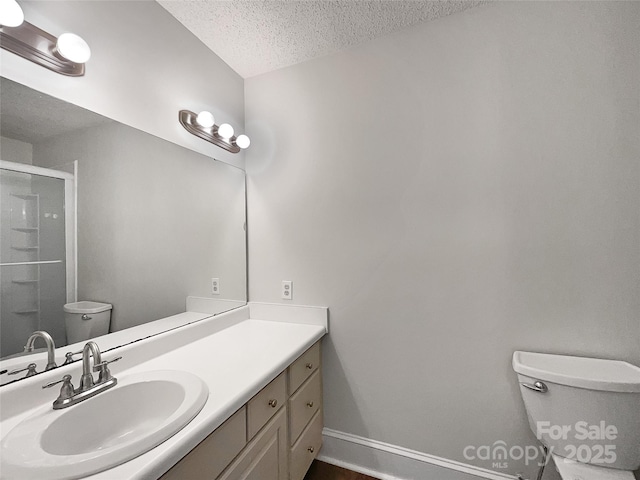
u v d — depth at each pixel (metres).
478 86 1.41
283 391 1.26
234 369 1.13
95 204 1.12
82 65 1.06
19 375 0.87
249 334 1.57
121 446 0.65
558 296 1.28
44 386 0.88
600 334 1.22
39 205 0.96
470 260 1.42
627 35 1.19
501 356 1.36
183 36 1.53
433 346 1.49
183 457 0.74
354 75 1.67
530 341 1.32
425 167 1.51
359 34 1.59
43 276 0.95
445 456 1.46
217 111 1.75
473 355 1.41
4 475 0.58
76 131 1.06
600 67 1.23
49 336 0.94
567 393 1.07
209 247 1.65
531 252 1.32
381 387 1.59
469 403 1.42
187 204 1.53
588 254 1.24
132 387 0.96
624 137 1.19
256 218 1.92
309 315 1.75
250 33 1.58
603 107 1.22
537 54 1.32
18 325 0.89
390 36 1.59
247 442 1.01
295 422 1.36
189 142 1.56
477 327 1.41
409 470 1.52
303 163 1.79
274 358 1.24
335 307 1.70
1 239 0.86
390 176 1.58
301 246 1.79
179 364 1.18
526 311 1.33
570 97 1.27
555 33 1.29
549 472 1.30
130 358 1.15
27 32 0.92
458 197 1.44
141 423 0.95
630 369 1.13
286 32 1.57
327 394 1.71
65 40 0.93
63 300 1.00
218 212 1.73
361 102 1.65
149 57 1.35
